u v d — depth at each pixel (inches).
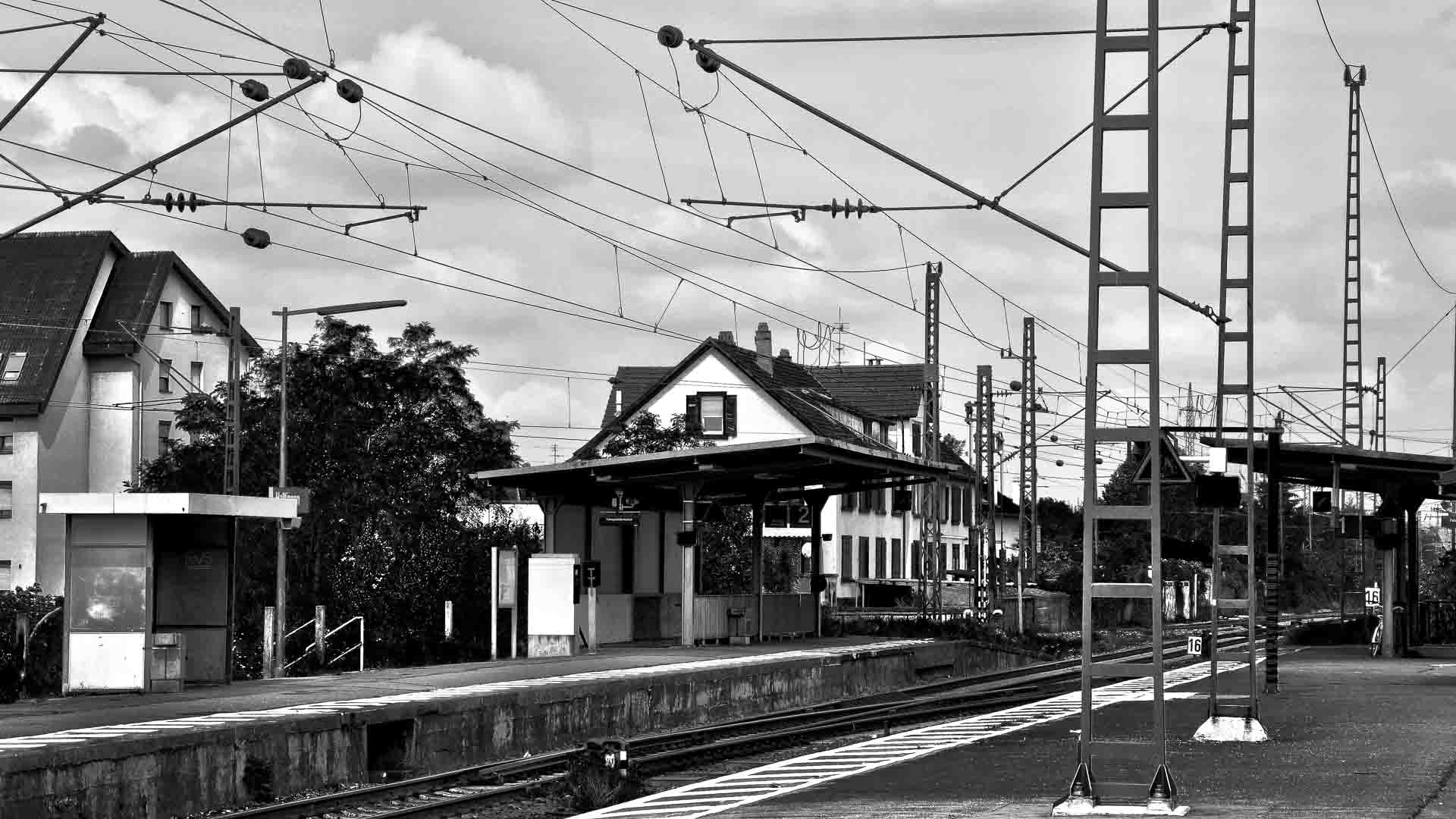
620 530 1555.1
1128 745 509.7
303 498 1353.3
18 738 658.2
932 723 1047.6
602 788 712.4
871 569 3083.2
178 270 2827.3
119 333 2689.5
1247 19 816.9
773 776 699.4
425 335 1738.4
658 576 1606.8
